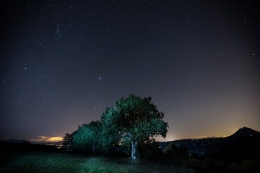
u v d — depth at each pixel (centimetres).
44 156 2412
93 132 3562
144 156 2717
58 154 2898
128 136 2759
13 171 1359
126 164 2053
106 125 2722
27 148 3794
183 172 1795
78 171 1531
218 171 2128
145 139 2642
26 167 1545
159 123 2594
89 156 2895
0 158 1942
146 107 2630
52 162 1902
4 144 3731
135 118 2612
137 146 2798
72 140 4025
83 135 3566
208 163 2402
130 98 2672
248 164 2097
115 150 3897
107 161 2217
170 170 1833
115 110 2709
